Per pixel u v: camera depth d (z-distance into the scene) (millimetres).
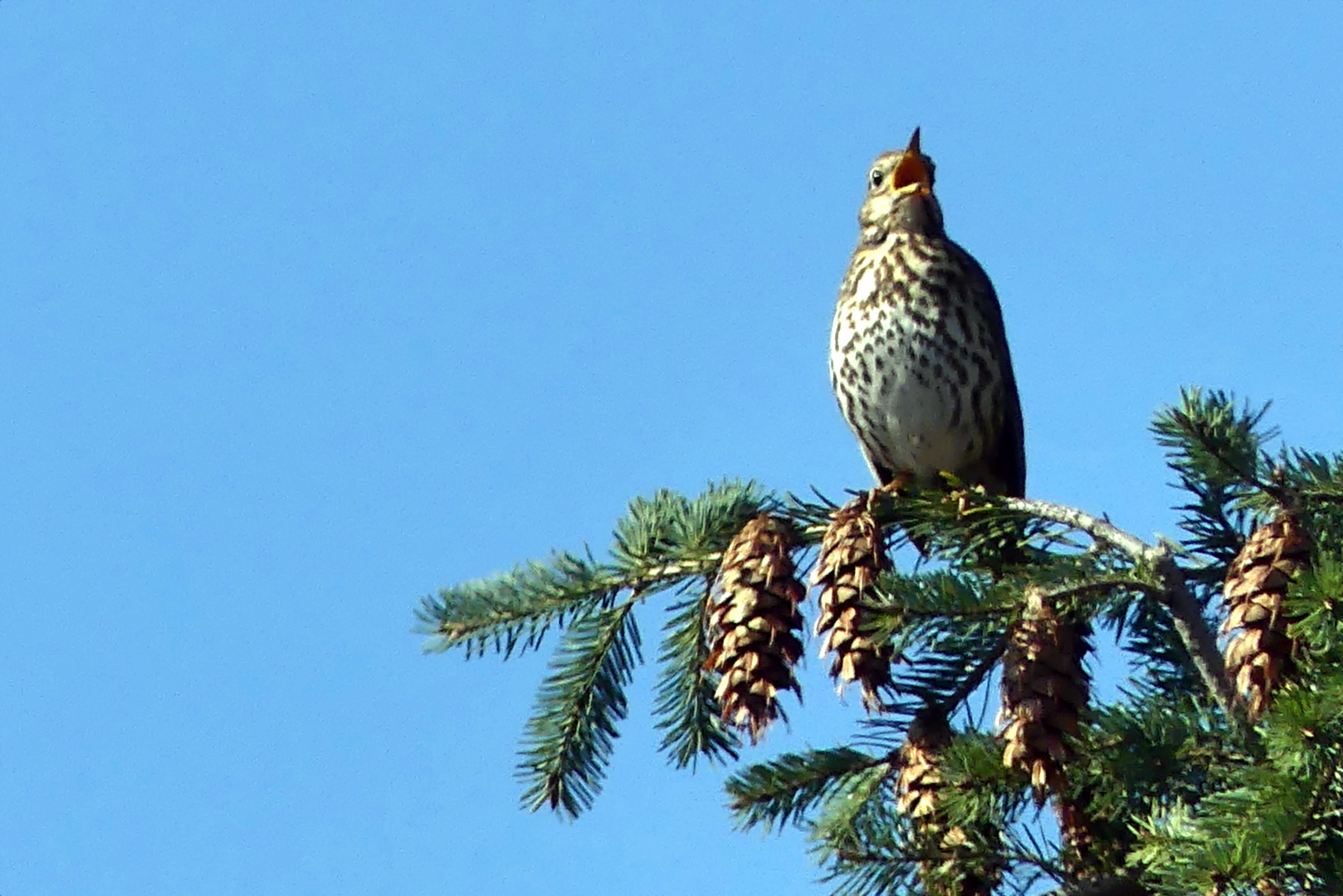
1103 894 9414
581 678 11797
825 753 10594
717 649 10656
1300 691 8188
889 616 9680
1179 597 9766
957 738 9672
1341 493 10109
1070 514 10617
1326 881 8148
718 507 11445
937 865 9617
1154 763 9250
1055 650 9398
